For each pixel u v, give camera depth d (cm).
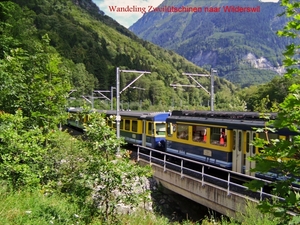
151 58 13550
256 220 650
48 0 14900
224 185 1307
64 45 9319
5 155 739
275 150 315
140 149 2255
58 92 1291
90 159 694
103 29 15338
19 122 852
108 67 10100
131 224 778
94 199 742
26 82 1282
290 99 295
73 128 4034
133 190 725
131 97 8438
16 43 1656
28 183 769
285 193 313
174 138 1823
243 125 1305
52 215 648
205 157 1544
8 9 1706
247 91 6712
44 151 855
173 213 1471
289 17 322
